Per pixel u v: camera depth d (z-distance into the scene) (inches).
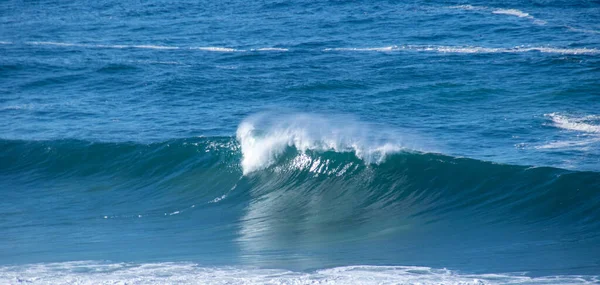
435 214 1887.3
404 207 1978.3
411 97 3634.4
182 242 1672.0
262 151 2337.6
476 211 1875.0
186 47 5610.2
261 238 1711.4
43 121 3166.8
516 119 3078.2
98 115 3287.4
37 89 3941.9
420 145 2630.4
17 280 1302.9
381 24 6530.5
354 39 5757.9
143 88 3917.3
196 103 3555.6
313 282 1263.5
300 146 2311.8
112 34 6466.5
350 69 4451.3
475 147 2645.2
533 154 2512.3
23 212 2025.1
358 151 2236.7
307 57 4953.3
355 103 3513.8
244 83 4030.5
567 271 1333.7
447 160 2101.4
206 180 2308.1
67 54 5231.3
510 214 1819.6
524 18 6624.0
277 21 6973.4
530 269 1354.6
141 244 1647.4
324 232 1766.7
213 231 1797.5
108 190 2282.2
